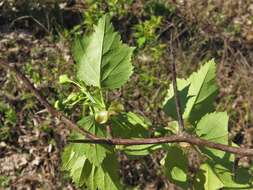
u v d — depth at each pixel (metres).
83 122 0.26
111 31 0.29
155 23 1.16
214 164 0.29
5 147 1.01
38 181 0.98
